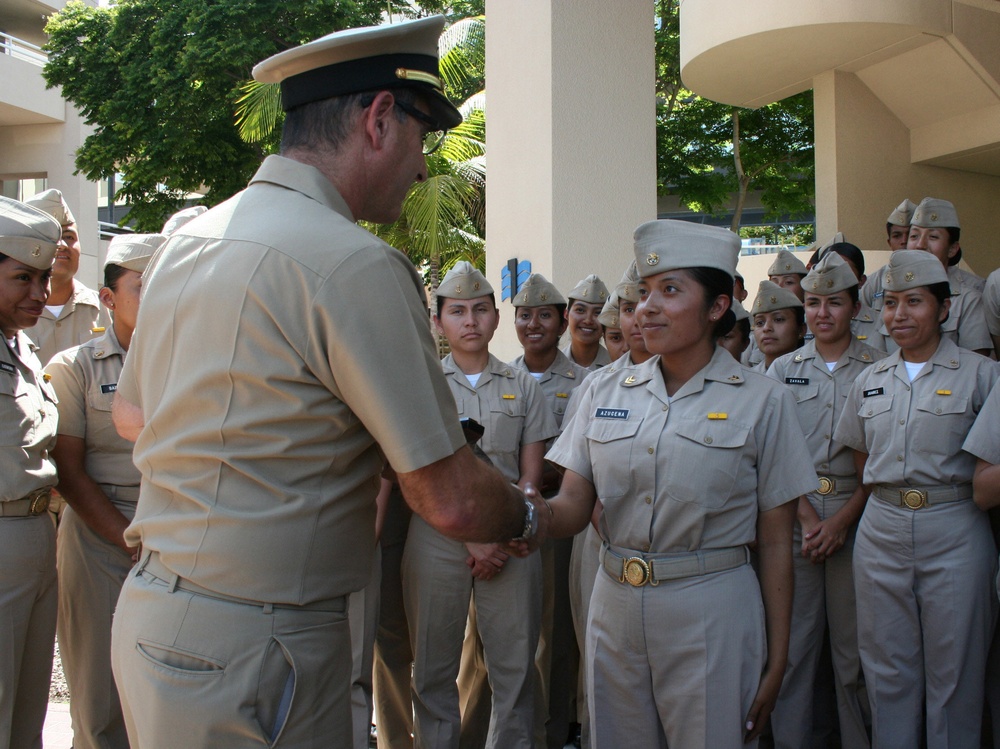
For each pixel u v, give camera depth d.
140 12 15.28
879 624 3.26
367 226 12.05
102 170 15.45
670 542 2.21
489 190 6.54
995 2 8.34
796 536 3.58
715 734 2.13
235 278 1.52
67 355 3.09
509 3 6.25
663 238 2.22
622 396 2.40
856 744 3.52
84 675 3.07
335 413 1.53
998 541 3.52
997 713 3.43
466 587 3.29
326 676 1.57
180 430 1.56
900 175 9.91
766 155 14.12
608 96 5.91
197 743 1.47
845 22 7.97
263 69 1.69
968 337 4.09
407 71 1.68
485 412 3.55
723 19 8.51
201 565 1.51
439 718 3.27
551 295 4.16
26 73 19.41
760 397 2.26
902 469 3.21
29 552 2.71
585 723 3.54
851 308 3.80
